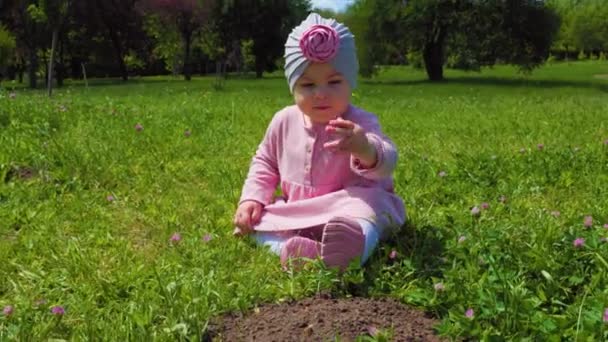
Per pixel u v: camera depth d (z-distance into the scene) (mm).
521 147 3232
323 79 1731
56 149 2703
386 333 1285
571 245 1617
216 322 1382
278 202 1840
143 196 2322
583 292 1472
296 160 1809
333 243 1535
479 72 18203
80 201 2209
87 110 4125
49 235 1911
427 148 3262
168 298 1434
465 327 1314
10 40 10383
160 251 1806
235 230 1832
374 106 6195
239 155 2979
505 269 1521
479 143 3451
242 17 19641
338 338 1264
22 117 3463
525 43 15961
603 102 6949
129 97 7066
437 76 16281
